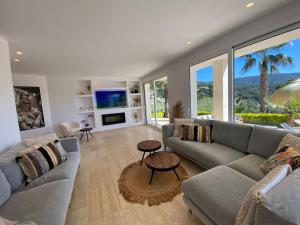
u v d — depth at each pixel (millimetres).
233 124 2398
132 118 7098
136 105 7180
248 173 1595
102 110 6238
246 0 1730
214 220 1163
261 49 2480
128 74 5965
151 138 4676
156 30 2340
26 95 4641
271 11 2008
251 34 2281
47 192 1415
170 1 1657
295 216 706
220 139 2553
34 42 2453
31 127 4734
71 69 4516
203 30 2443
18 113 4465
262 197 808
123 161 3020
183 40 2793
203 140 2684
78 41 2553
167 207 1711
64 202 1333
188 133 2854
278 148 1661
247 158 1889
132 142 4316
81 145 4273
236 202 1147
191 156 2438
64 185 1558
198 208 1360
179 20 2084
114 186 2168
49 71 4555
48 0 1509
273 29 2035
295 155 1382
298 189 850
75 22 1961
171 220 1533
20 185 1619
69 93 5562
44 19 1840
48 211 1184
